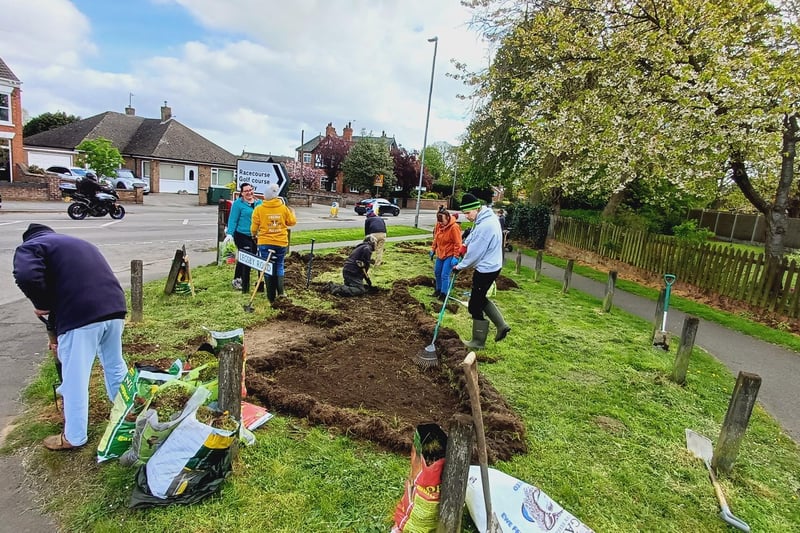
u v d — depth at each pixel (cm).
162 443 258
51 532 232
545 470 308
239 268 735
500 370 477
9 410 341
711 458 334
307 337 543
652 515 275
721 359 586
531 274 1154
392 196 4956
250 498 260
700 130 864
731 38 838
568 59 1165
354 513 255
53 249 282
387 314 660
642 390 456
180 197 3509
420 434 237
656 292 1006
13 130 2684
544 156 1550
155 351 456
